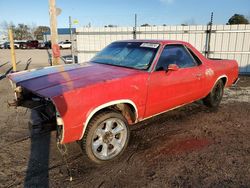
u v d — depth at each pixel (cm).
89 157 313
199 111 541
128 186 280
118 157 342
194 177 297
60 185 282
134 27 1136
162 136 412
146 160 336
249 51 1039
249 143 389
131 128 445
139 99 353
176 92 415
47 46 4191
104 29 1169
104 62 429
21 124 457
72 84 307
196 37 1085
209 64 491
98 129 313
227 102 622
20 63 1686
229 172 308
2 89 749
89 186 280
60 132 285
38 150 361
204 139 403
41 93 290
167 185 282
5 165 320
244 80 941
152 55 391
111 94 314
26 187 277
